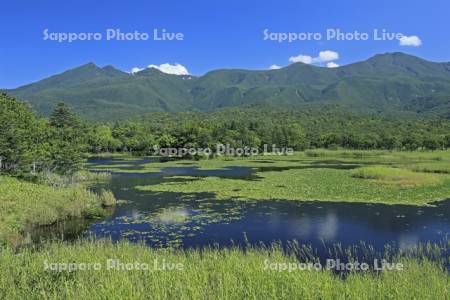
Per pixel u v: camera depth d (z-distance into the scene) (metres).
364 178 53.72
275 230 26.89
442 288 12.81
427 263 16.64
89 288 12.28
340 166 76.62
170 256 16.94
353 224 28.39
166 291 12.05
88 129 120.00
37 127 58.31
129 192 43.16
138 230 26.97
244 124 147.12
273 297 11.75
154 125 164.00
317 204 35.94
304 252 22.16
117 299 11.23
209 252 18.75
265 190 43.94
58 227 27.73
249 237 25.23
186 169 71.31
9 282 12.83
